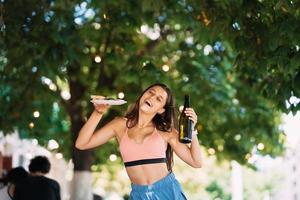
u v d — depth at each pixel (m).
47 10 9.05
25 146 17.81
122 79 10.61
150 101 4.35
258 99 12.24
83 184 11.32
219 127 12.64
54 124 13.89
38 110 12.38
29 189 7.94
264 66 7.44
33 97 11.80
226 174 35.59
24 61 9.54
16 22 8.81
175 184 4.34
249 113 12.46
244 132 12.60
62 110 14.02
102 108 4.38
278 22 6.91
